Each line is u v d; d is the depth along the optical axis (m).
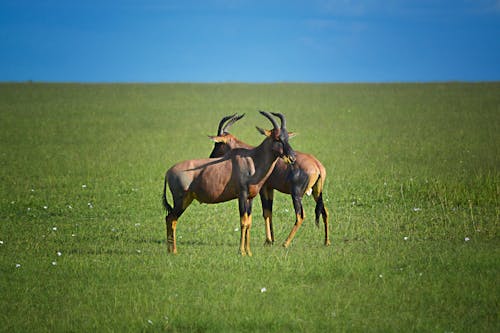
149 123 135.50
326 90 199.88
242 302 32.44
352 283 35.25
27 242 46.34
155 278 36.88
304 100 174.12
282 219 54.12
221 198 43.94
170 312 31.23
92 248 44.41
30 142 109.00
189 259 40.44
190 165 44.19
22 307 32.28
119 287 35.31
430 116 136.12
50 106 162.12
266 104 166.50
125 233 49.53
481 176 68.00
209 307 31.94
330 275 36.53
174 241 43.41
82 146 104.75
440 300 32.25
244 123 134.50
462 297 32.22
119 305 32.41
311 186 45.62
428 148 96.19
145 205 60.31
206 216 55.25
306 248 43.66
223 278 36.44
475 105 150.88
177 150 100.56
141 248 44.50
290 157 42.47
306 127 124.94
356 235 47.44
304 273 36.78
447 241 44.28
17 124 131.12
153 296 33.62
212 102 172.12
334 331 28.94
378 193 62.12
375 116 139.50
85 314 31.31
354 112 147.12
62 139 113.00
